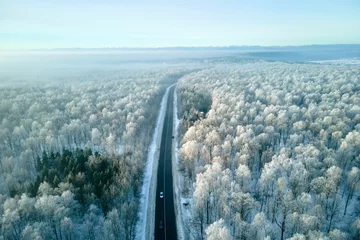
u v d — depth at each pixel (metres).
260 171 149.88
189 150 153.12
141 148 180.25
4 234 93.56
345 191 128.25
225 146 155.50
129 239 108.25
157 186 147.50
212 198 120.25
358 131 169.25
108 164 142.75
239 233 97.38
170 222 120.19
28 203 101.50
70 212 104.31
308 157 129.12
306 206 102.06
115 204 115.19
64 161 138.38
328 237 84.88
